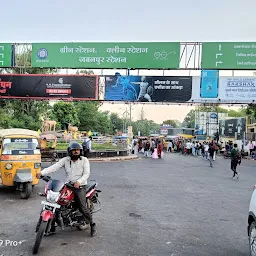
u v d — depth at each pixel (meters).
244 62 21.97
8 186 10.12
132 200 9.51
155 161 25.47
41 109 40.41
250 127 44.75
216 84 22.62
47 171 5.87
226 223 7.19
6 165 9.37
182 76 23.03
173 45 22.28
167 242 5.77
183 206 8.87
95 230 6.01
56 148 23.58
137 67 22.52
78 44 22.88
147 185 12.54
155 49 22.38
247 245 5.74
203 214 7.98
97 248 5.35
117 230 6.41
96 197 6.52
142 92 23.34
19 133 10.15
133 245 5.55
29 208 8.12
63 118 58.09
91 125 68.50
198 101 22.86
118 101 23.83
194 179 14.86
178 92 23.06
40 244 5.45
